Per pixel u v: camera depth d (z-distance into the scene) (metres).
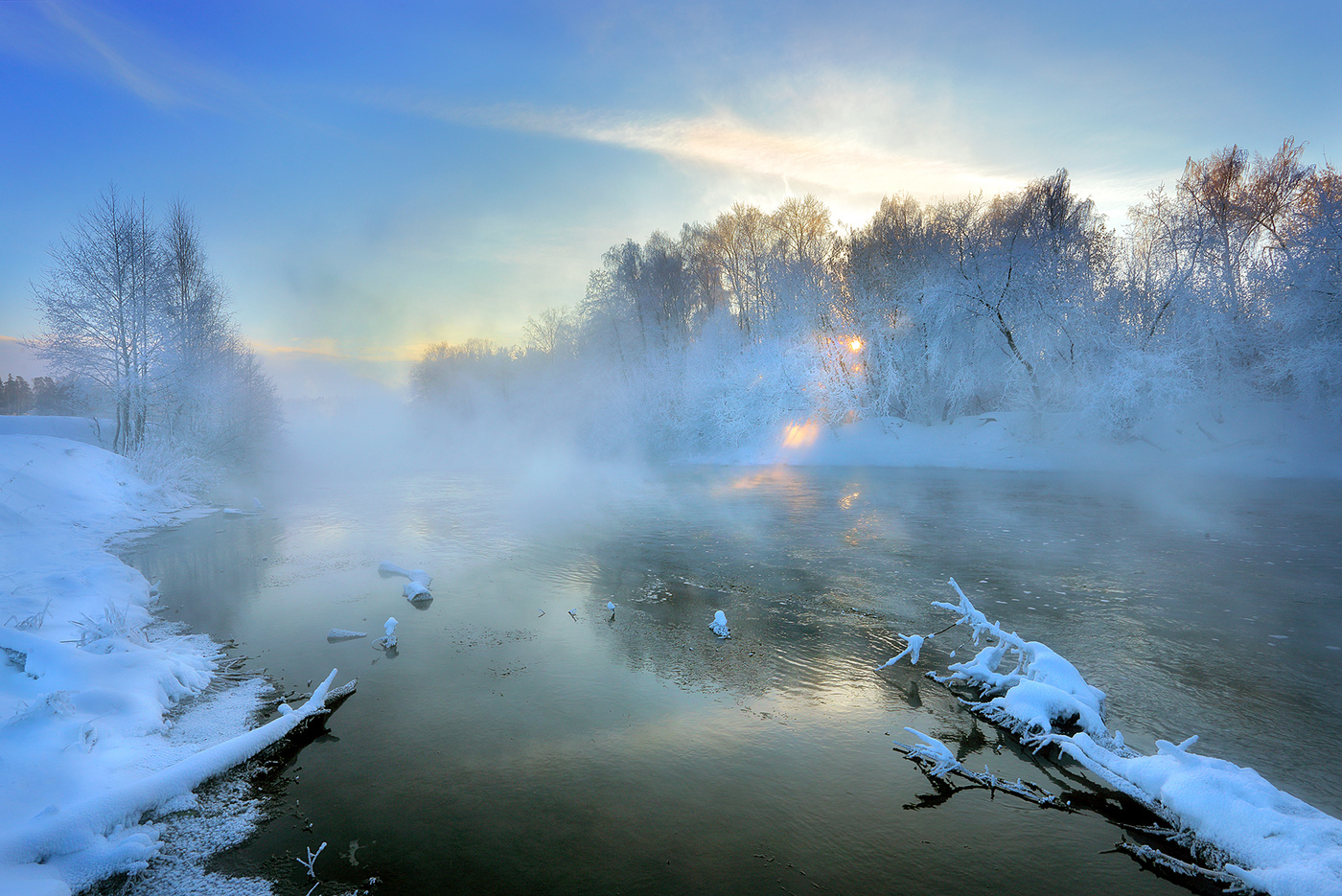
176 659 6.06
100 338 21.97
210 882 3.38
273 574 10.49
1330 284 22.44
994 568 10.16
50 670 5.32
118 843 3.55
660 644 7.10
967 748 4.83
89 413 23.11
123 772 4.27
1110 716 5.20
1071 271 26.95
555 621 7.92
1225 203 26.23
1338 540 11.75
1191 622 7.47
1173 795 3.85
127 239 22.16
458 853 3.63
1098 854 3.65
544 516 16.66
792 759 4.69
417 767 4.60
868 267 33.81
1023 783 4.38
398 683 6.07
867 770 4.53
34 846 3.32
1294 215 24.86
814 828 3.88
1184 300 25.47
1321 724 5.01
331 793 4.27
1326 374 22.22
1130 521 14.09
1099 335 26.28
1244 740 4.79
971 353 30.12
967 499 18.06
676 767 4.59
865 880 3.42
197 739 4.90
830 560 10.95
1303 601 8.21
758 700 5.68
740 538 13.07
